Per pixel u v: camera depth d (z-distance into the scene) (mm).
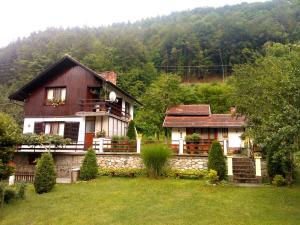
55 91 24844
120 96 27328
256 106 14508
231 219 10188
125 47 65125
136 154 18453
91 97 24438
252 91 15930
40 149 20422
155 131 37844
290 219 10062
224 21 84875
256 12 85500
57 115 24047
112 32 85625
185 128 28484
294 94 9898
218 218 10328
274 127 10164
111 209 11625
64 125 23734
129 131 26047
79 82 24266
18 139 13047
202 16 97562
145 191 14016
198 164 17625
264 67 16438
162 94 41281
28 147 20641
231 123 27672
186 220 10203
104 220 10492
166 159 17047
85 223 10297
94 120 23781
